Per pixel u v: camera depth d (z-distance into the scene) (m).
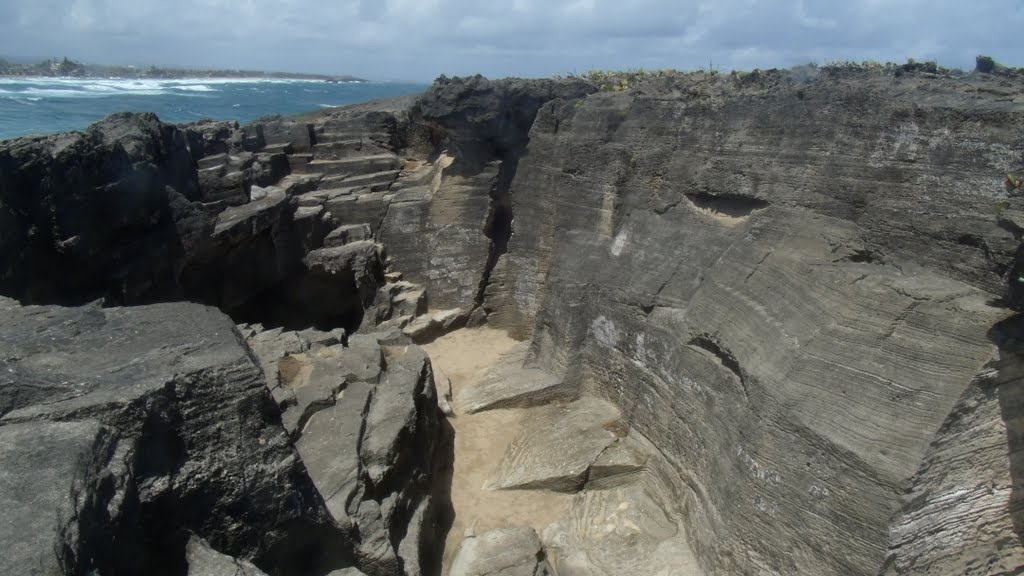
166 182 21.73
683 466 14.48
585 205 21.00
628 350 17.34
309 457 12.53
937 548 10.31
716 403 13.78
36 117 58.00
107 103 82.12
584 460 15.98
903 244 13.23
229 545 8.39
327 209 26.22
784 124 15.57
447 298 25.48
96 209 18.41
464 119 24.00
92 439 6.79
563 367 19.12
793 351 12.24
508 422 18.67
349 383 15.52
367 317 24.78
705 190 17.22
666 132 18.83
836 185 14.34
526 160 24.23
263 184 26.08
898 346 10.91
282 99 121.88
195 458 8.05
